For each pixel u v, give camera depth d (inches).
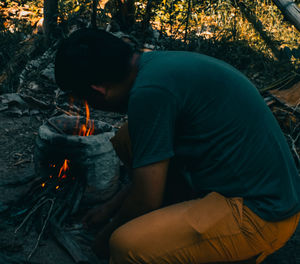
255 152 57.4
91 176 100.8
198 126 57.5
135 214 60.9
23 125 146.0
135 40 206.1
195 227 59.1
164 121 55.1
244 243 60.1
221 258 61.6
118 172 106.7
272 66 201.8
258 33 225.3
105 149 101.1
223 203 59.8
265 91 167.5
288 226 60.4
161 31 222.1
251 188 58.4
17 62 196.9
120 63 57.2
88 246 91.8
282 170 58.6
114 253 62.2
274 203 57.6
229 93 57.2
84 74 57.6
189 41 216.2
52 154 100.7
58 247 90.3
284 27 231.6
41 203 100.0
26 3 289.6
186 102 56.3
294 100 157.4
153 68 56.6
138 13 228.4
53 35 209.8
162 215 60.4
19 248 88.4
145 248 60.1
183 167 65.4
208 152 58.7
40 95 166.2
